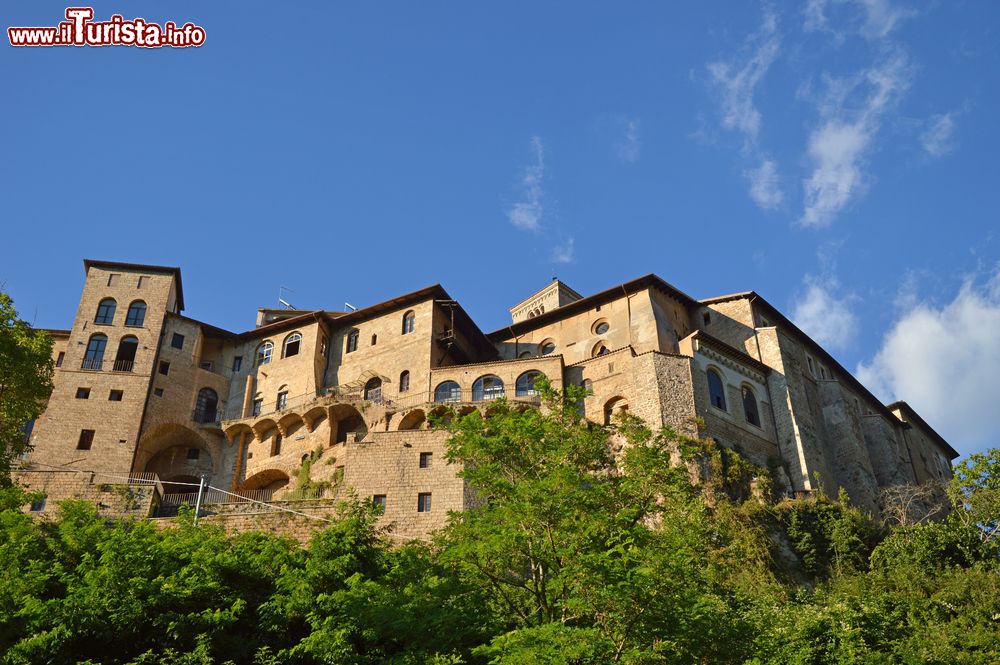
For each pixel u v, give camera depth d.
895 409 80.38
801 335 70.06
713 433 56.31
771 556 48.41
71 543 35.72
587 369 60.66
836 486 63.28
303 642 29.16
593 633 25.17
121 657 29.91
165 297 68.62
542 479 30.98
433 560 35.03
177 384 66.31
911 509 62.41
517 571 31.02
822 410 67.31
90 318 66.69
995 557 46.09
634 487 31.94
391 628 29.33
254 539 36.78
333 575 32.97
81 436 61.56
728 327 67.12
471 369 61.97
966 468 51.09
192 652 29.56
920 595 42.16
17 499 38.91
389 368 65.19
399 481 47.94
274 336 70.31
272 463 63.91
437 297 67.00
